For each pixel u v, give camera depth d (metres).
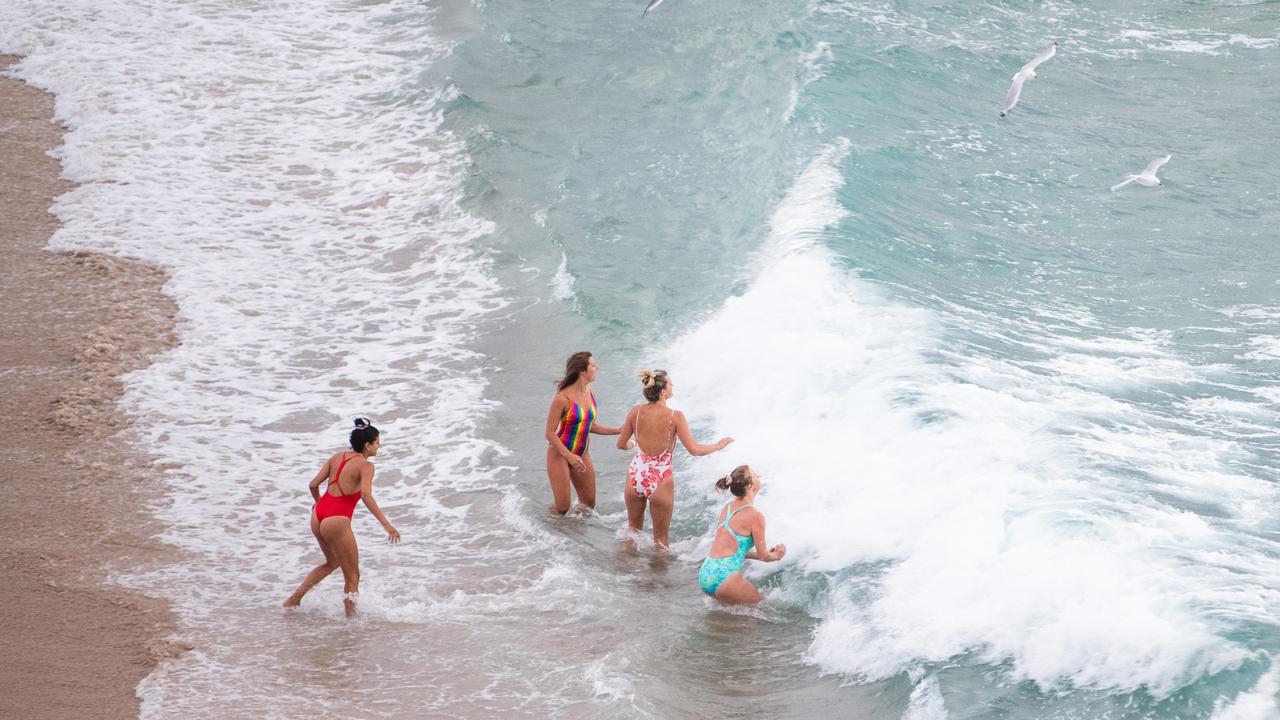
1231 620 27.89
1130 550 31.50
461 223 65.44
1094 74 85.50
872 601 32.41
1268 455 38.31
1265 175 68.44
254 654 32.16
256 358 52.38
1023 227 61.03
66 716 29.02
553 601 34.94
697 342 50.44
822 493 38.06
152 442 45.16
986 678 28.05
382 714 29.20
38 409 47.00
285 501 41.62
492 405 48.31
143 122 77.44
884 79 80.94
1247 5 99.94
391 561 37.62
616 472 43.81
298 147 75.88
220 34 94.19
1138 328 49.97
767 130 72.12
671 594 35.41
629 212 64.00
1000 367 44.53
